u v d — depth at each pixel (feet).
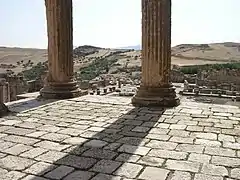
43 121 28.43
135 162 18.15
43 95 41.73
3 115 30.71
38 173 16.57
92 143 21.76
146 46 36.04
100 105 36.58
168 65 36.24
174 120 28.91
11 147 20.81
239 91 113.91
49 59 41.96
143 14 36.14
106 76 178.29
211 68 192.03
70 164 17.84
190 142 22.06
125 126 26.68
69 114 31.48
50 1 40.73
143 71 36.70
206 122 28.12
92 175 16.34
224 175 16.26
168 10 35.78
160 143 21.80
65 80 41.88
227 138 23.06
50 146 21.09
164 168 17.24
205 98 102.17
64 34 41.22
